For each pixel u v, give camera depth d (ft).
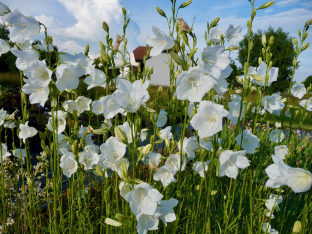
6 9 1.18
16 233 1.66
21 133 1.43
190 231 1.37
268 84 1.44
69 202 1.60
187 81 0.96
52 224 1.43
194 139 1.22
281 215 1.68
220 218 1.50
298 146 2.64
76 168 1.37
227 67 1.02
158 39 1.01
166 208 0.89
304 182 0.72
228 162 1.14
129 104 0.87
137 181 0.86
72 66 1.05
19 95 4.75
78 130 1.46
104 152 1.02
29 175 1.45
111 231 1.37
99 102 1.36
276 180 0.73
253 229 1.47
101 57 1.12
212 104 0.95
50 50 1.13
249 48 1.14
